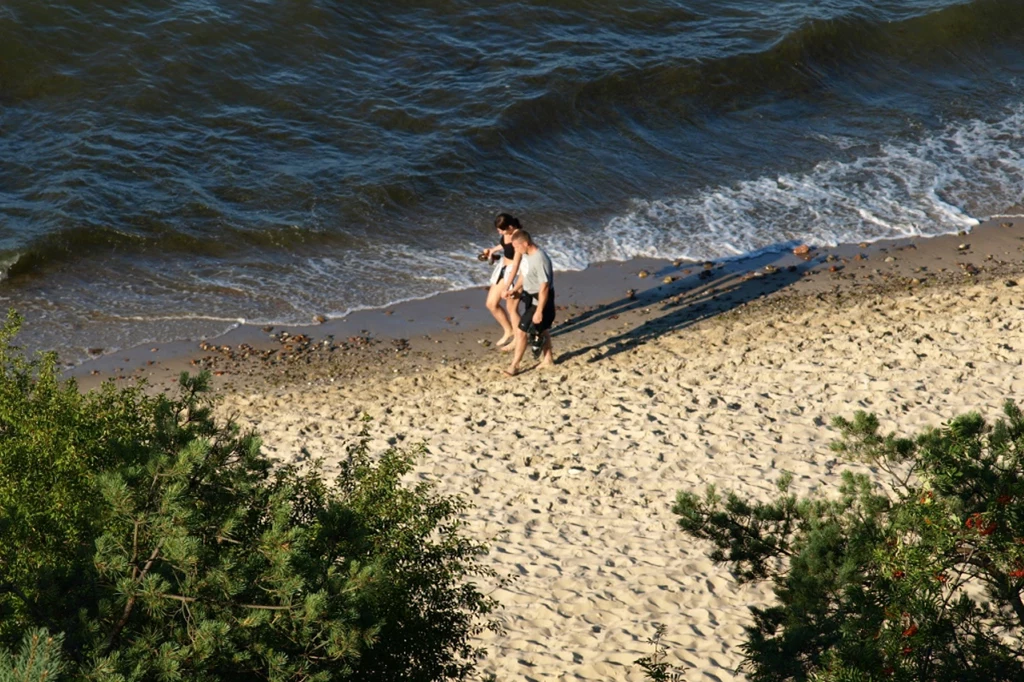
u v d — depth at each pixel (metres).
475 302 34.53
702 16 57.38
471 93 48.31
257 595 9.48
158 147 42.44
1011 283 32.84
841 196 42.06
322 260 37.03
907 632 9.93
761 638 12.23
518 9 55.56
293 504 11.87
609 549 19.56
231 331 32.16
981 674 10.09
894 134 48.75
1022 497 10.29
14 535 10.42
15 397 11.89
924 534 10.61
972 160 45.78
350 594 9.45
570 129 47.47
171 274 35.66
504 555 19.39
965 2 60.31
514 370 28.84
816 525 12.55
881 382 25.59
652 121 48.91
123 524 9.82
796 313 32.16
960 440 11.14
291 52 49.66
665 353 29.39
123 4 49.50
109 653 8.61
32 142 42.22
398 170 42.38
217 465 10.46
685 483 21.77
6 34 46.56
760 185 43.34
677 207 41.34
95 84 45.75
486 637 16.95
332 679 9.55
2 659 7.20
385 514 12.76
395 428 25.45
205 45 48.28
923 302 31.69
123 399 12.36
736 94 51.88
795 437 23.39
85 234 36.66
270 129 44.69
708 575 18.59
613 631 17.05
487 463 23.28
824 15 57.28
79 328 31.97
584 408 25.95
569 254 37.41
